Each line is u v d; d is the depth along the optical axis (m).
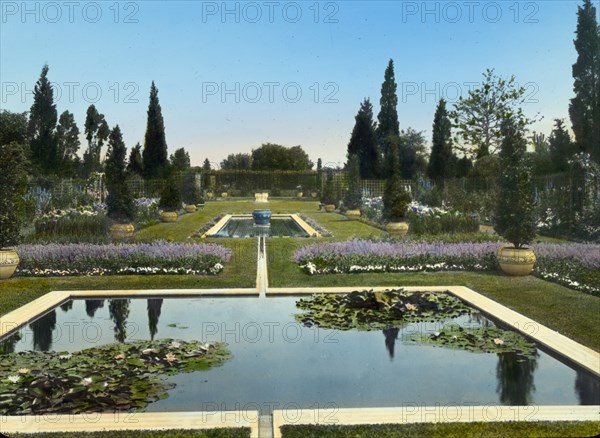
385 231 18.20
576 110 22.73
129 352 5.57
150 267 10.34
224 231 19.95
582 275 9.35
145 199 27.86
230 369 5.14
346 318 6.96
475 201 20.45
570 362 5.32
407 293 8.10
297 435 3.78
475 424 3.93
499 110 32.62
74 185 25.98
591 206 15.81
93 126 43.38
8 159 9.95
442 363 5.33
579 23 22.48
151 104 35.66
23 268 10.29
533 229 10.02
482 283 9.34
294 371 5.09
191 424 3.94
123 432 3.81
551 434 3.78
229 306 7.87
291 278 9.77
